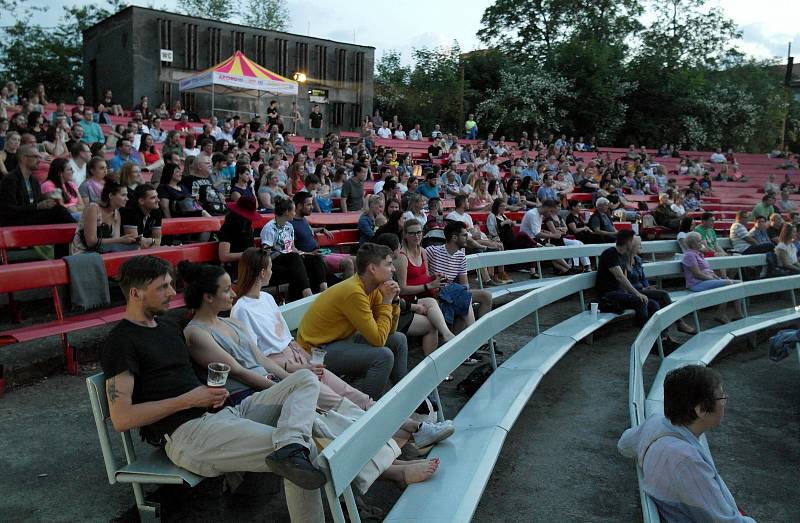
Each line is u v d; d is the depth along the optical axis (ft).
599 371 23.56
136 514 11.68
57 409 15.99
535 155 98.22
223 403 11.31
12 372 17.12
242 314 14.78
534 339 22.97
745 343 30.04
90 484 12.76
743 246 46.57
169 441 11.02
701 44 164.04
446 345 15.71
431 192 44.34
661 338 25.29
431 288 20.98
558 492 14.35
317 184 34.24
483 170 68.44
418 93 134.62
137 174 25.31
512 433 17.57
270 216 28.91
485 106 128.16
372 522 12.26
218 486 12.91
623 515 13.50
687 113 139.64
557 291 25.72
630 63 141.90
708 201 78.43
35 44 133.28
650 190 78.28
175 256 21.70
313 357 14.24
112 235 21.56
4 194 23.12
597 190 60.03
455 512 11.10
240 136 62.59
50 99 131.13
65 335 18.13
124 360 10.73
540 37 163.02
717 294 29.14
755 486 15.99
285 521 12.01
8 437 14.39
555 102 131.85
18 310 20.97
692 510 10.32
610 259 28.14
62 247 23.39
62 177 25.17
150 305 11.01
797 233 48.01
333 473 9.60
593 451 16.57
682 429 10.76
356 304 15.76
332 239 30.27
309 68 103.65
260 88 80.43
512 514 13.34
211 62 94.48
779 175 111.86
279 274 23.25
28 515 11.58
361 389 15.74
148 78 90.48
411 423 14.19
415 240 21.74
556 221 40.11
